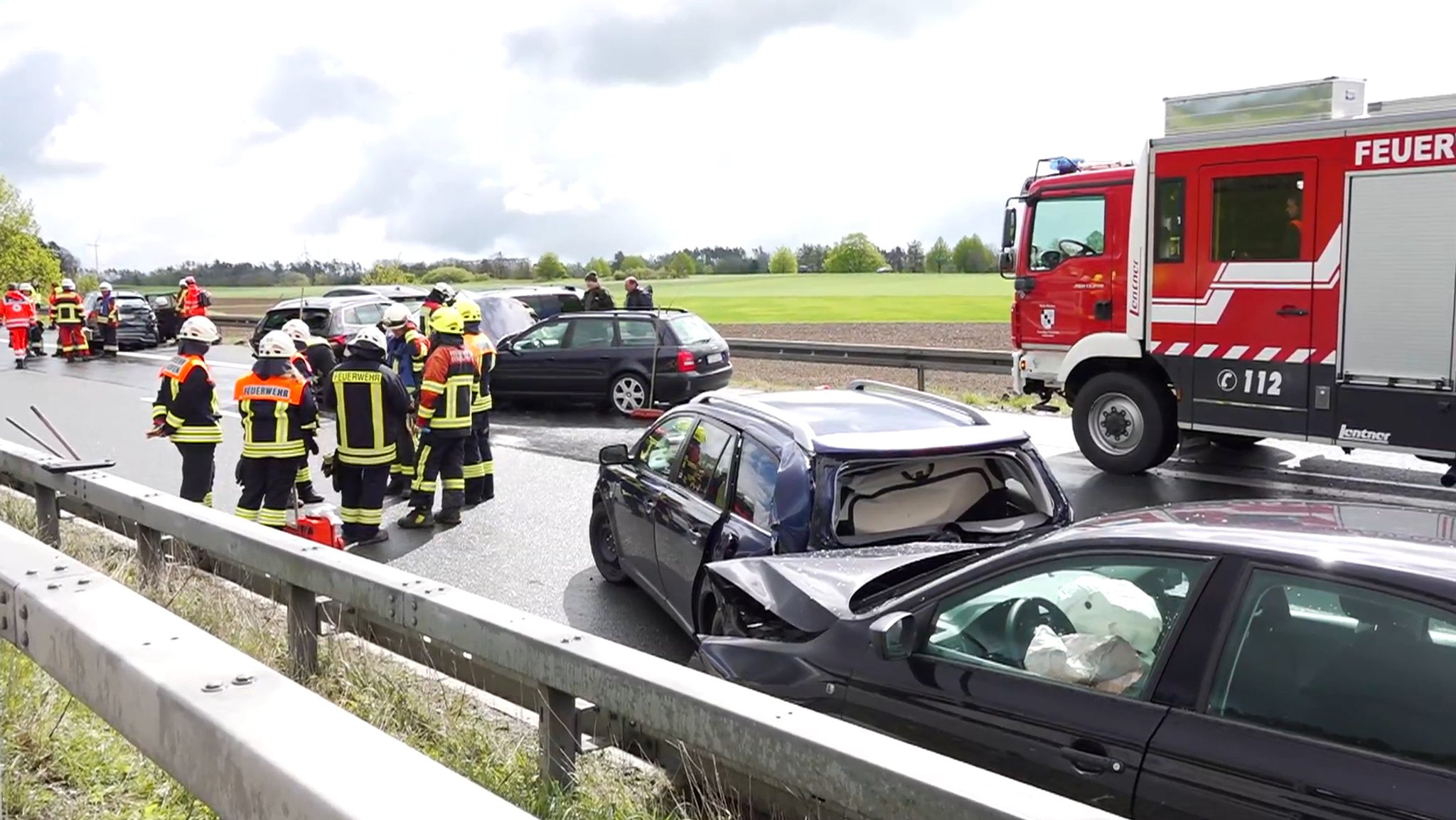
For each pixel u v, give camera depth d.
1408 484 10.17
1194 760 2.97
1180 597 3.22
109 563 6.93
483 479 10.78
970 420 5.93
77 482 7.12
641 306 20.17
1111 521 3.62
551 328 16.78
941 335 31.70
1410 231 9.00
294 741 1.75
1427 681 2.74
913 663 3.74
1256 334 9.94
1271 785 2.82
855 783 2.72
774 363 23.83
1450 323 8.86
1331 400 9.55
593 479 11.70
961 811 2.44
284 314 20.92
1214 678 3.05
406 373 11.98
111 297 29.05
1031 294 11.69
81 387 21.00
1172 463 11.56
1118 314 10.92
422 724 4.65
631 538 7.14
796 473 5.44
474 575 8.24
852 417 5.98
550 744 3.90
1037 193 11.48
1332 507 3.57
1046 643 3.45
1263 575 3.07
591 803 3.75
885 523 5.60
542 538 9.33
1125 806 3.07
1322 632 2.93
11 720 3.89
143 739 2.07
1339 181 9.34
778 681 4.14
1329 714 2.84
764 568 4.79
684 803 3.70
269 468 8.71
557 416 16.61
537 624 3.93
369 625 5.00
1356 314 9.34
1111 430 11.07
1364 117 9.17
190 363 8.94
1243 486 10.32
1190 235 10.28
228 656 2.13
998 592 3.63
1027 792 2.40
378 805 1.55
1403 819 2.61
